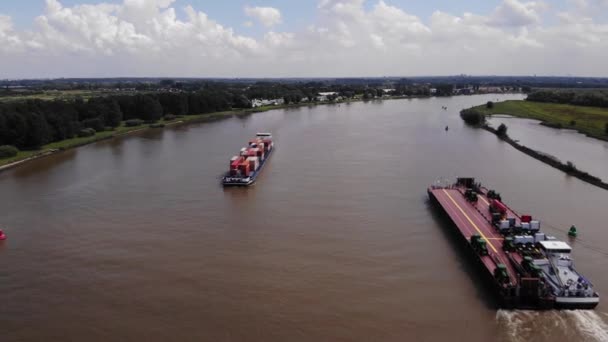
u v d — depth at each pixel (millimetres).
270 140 150375
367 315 50000
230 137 177375
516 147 147500
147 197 95125
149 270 61281
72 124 170125
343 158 133375
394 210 85000
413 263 62719
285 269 61062
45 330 47906
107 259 64938
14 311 51656
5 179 112812
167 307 51938
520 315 49688
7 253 67500
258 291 55281
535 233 63031
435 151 143125
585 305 49844
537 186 99938
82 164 129750
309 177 110750
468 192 84625
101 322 49156
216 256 65438
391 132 186750
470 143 158750
